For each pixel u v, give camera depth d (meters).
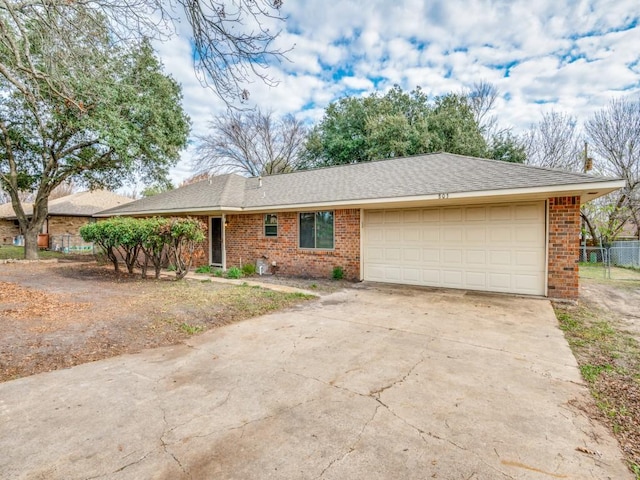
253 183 14.41
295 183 12.63
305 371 3.75
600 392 3.25
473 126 20.62
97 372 3.71
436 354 4.25
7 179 14.65
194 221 9.55
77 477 2.12
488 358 4.11
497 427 2.66
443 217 8.73
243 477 2.12
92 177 16.73
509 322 5.69
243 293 7.88
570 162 20.83
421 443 2.46
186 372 3.72
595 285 9.65
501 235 8.00
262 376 3.62
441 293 8.16
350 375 3.64
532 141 22.44
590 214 17.45
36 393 3.22
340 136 22.61
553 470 2.18
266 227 11.81
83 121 11.03
